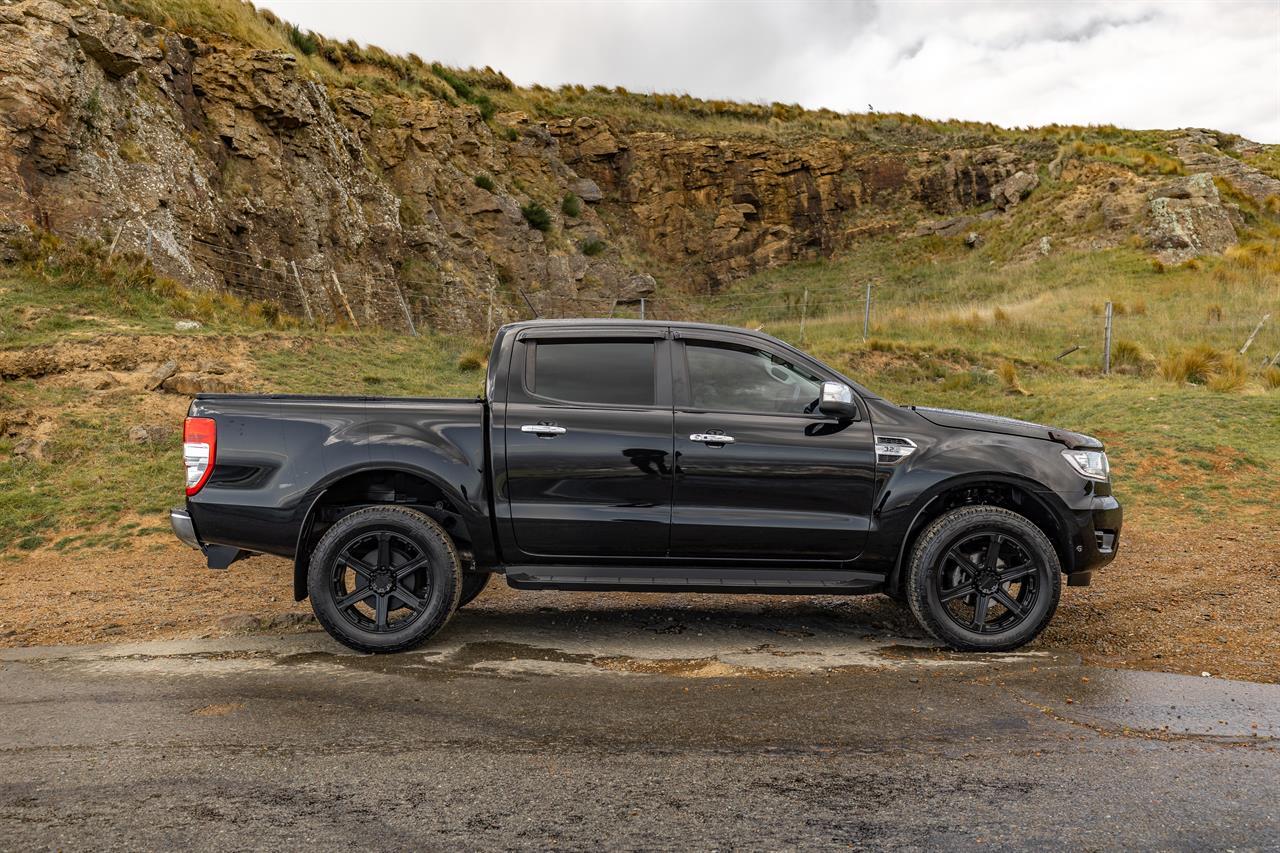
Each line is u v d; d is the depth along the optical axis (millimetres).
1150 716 3826
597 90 45406
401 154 29250
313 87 24297
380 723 3773
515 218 32469
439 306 26938
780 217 41531
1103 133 43531
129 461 10375
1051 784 3107
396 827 2801
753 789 3078
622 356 5184
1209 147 39656
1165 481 10141
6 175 15492
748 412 5094
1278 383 15836
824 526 4996
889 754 3395
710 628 5477
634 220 41156
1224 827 2779
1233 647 4984
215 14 23391
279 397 5074
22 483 9602
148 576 7250
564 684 4324
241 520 4898
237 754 3426
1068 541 5023
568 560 5094
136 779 3186
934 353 18797
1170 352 18562
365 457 4934
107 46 17969
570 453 4977
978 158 40406
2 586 6973
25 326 13422
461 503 4965
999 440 5105
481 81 40562
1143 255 29078
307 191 22828
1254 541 7867
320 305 21797
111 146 17719
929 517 5168
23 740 3598
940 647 5027
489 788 3098
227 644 5156
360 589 4918
